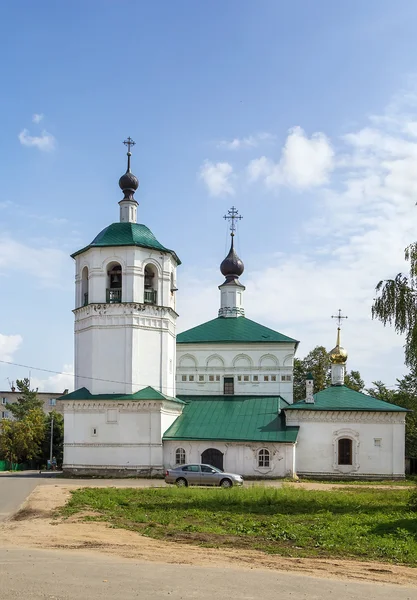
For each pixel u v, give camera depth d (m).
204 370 66.00
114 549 19.53
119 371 54.66
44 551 18.81
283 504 32.31
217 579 15.39
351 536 22.47
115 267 56.62
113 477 53.38
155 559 18.00
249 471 54.31
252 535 22.80
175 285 60.12
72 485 44.84
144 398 53.69
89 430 54.34
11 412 113.62
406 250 32.94
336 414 56.78
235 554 19.22
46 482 48.69
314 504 32.34
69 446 54.41
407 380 88.31
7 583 14.10
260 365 65.50
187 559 18.16
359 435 56.47
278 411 58.94
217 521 26.20
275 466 54.25
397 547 20.64
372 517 27.34
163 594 13.71
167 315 56.94
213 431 55.81
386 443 56.25
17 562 16.62
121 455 53.69
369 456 56.12
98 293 55.66
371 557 19.42
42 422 99.56
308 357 94.06
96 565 16.47
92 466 53.88
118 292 56.00
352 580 16.19
